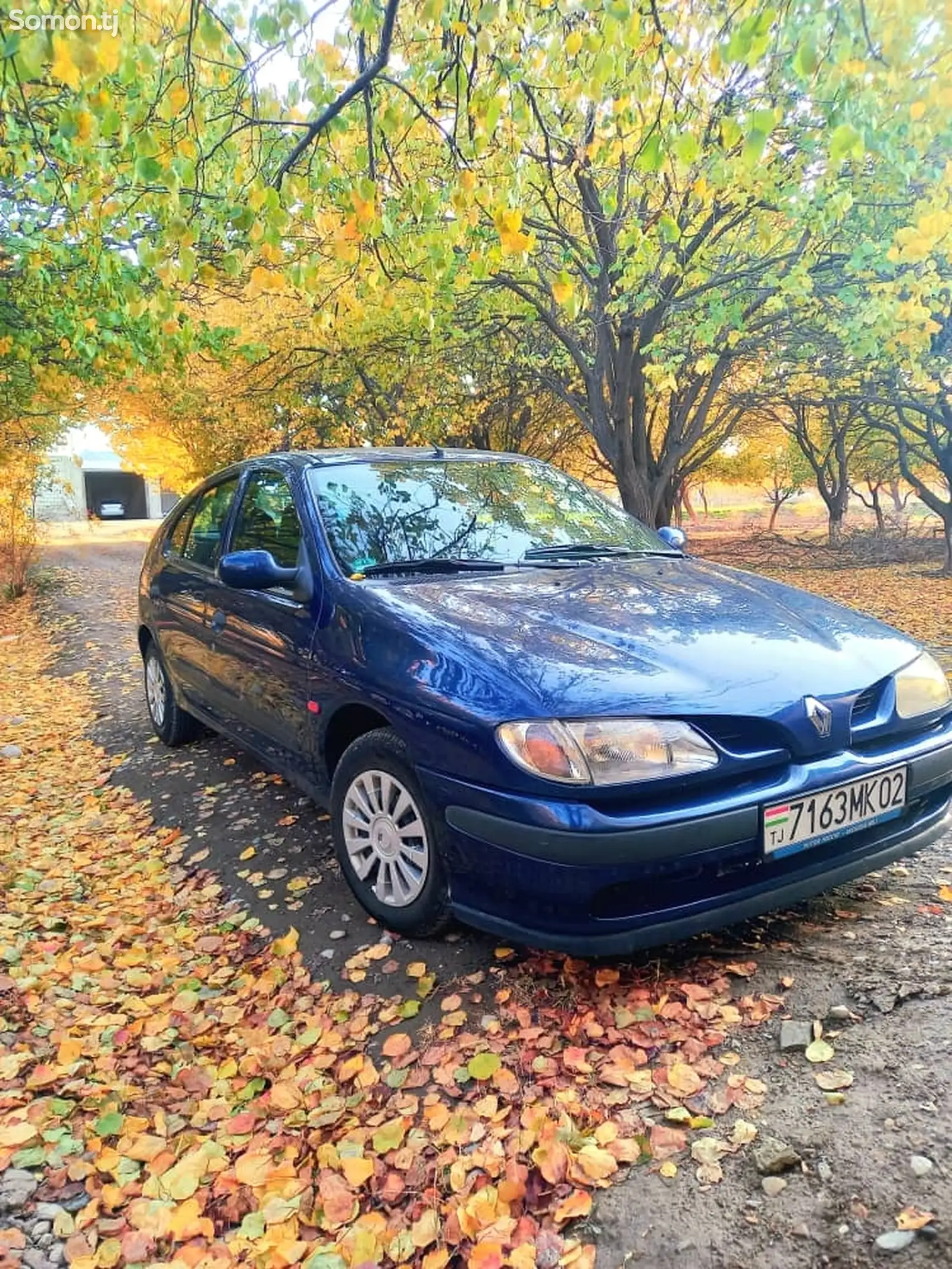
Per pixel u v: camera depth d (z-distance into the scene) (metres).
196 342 8.79
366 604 3.15
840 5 3.06
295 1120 2.31
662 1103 2.14
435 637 2.85
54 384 8.95
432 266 4.30
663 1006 2.50
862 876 2.80
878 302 7.00
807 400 12.06
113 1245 1.96
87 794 5.04
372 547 3.55
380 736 2.94
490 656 2.68
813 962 2.63
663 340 8.17
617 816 2.33
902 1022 2.29
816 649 2.83
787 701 2.57
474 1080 2.32
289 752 3.68
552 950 2.43
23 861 4.13
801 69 3.06
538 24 3.57
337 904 3.36
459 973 2.78
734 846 2.41
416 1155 2.11
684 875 2.38
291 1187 2.08
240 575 3.47
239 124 4.13
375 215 3.65
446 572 3.48
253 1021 2.77
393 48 3.64
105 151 4.00
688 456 17.48
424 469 4.10
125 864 4.04
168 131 3.48
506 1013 2.56
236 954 3.16
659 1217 1.83
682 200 7.07
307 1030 2.65
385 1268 1.84
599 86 3.33
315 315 5.41
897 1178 1.81
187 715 5.50
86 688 8.16
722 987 2.56
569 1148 2.04
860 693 2.72
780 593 3.41
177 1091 2.49
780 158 6.70
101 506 44.09
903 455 15.36
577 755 2.36
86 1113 2.43
